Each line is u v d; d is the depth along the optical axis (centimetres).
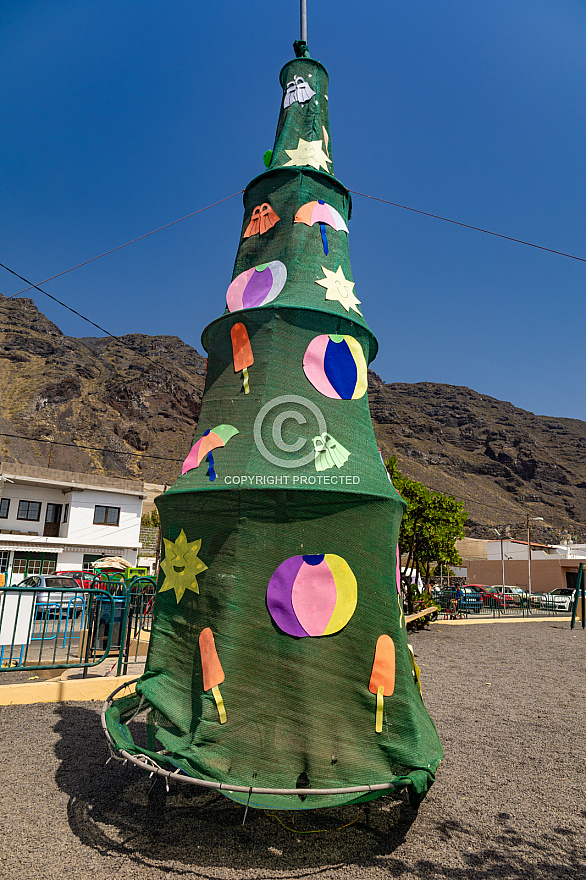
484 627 1992
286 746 418
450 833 440
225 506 472
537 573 4934
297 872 377
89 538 3641
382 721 436
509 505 16088
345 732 425
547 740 685
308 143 639
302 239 579
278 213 600
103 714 478
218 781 403
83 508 3656
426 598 1881
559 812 481
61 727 680
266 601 445
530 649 1447
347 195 666
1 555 3284
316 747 416
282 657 435
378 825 450
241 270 603
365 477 496
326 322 541
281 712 425
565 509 17038
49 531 3666
